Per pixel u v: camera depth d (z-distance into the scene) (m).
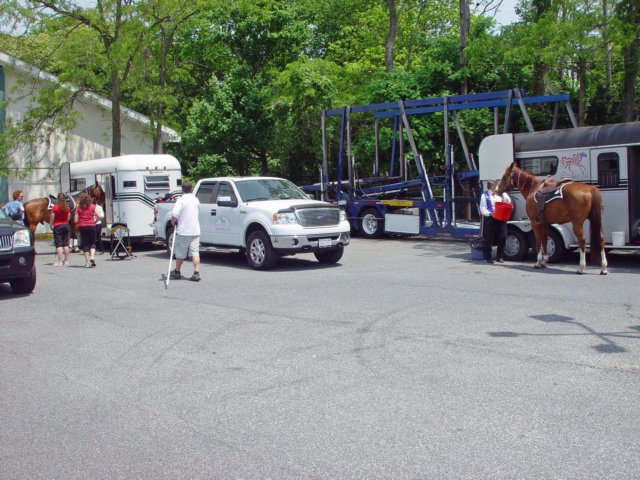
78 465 4.91
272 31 34.34
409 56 38.19
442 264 15.38
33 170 28.95
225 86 33.38
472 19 31.31
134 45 24.67
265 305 10.67
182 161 38.59
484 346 7.76
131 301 11.52
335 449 5.04
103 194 21.56
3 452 5.19
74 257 20.14
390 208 22.56
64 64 24.38
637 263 14.96
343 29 40.88
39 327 9.70
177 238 13.70
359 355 7.56
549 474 4.52
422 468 4.66
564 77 28.19
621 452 4.83
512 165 14.75
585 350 7.48
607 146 14.40
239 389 6.53
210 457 4.97
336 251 15.83
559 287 11.55
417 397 6.11
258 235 15.05
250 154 36.00
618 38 18.02
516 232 15.76
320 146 30.89
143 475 4.71
